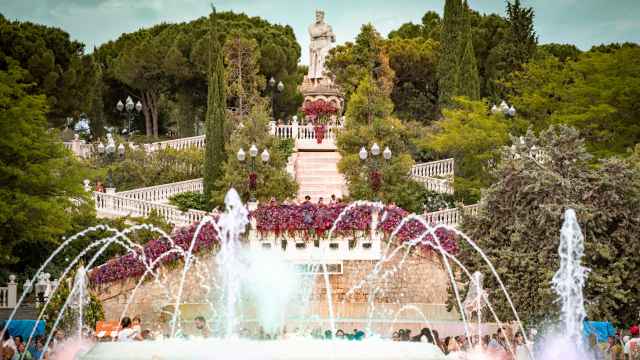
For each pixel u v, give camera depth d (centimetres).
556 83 4809
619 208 2944
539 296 2886
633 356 2423
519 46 6391
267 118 4781
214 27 4897
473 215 3102
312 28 5934
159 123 7856
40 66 5991
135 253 3375
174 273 3409
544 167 3030
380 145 4609
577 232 2870
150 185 5100
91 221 3875
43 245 3778
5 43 5938
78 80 6288
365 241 3491
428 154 5338
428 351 1945
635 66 4344
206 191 4762
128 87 7519
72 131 6894
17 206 3253
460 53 5350
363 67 6369
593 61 4409
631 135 4300
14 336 2605
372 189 4359
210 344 2006
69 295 2653
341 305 3447
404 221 3481
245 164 4569
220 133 4788
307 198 3862
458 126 4412
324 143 5519
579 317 2745
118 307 3338
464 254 3119
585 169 3050
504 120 4500
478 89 5119
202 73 6919
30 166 3394
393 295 3478
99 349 1975
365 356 1902
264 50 7125
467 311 3081
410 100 6625
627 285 2914
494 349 2453
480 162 4366
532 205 2997
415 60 6638
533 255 2925
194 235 3397
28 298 3541
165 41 7156
